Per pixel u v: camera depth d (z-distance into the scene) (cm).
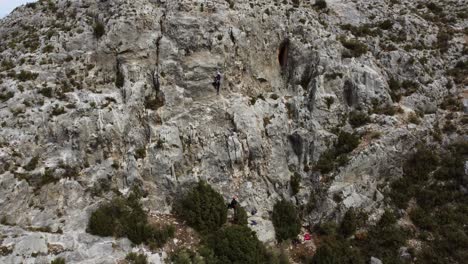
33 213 2441
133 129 2875
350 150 3003
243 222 2717
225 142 2984
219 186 2900
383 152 2945
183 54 3142
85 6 3544
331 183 2908
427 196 2836
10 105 2711
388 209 2831
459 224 2673
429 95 3306
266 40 3434
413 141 3030
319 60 3322
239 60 3272
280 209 2891
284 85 3409
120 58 3072
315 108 3155
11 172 2455
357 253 2639
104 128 2766
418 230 2730
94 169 2695
